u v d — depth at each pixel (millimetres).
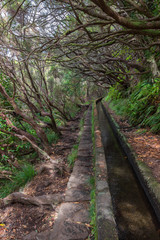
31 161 4152
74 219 2088
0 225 2096
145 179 2625
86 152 4293
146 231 2031
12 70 3646
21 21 3387
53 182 3057
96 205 2105
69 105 11656
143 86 5340
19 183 3176
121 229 2084
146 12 2705
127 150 4039
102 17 2172
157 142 3738
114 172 3473
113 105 10062
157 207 2154
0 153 3822
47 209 2346
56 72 9328
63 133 6457
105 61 6672
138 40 4727
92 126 6719
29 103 4703
